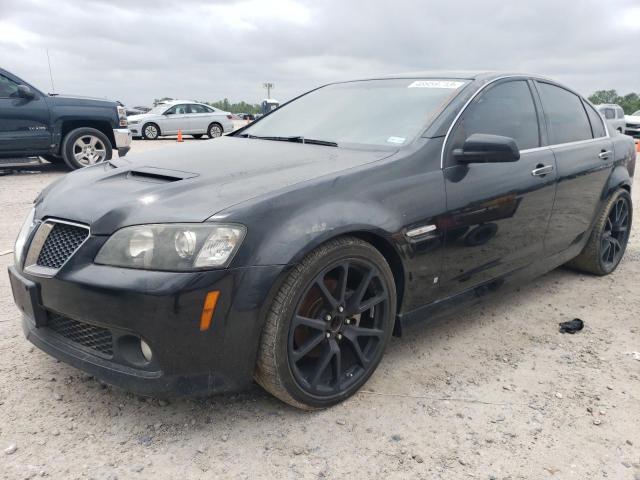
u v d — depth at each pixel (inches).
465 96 122.3
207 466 82.4
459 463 85.0
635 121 824.9
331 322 95.1
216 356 83.2
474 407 99.9
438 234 108.3
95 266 83.3
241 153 115.0
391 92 133.6
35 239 92.8
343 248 92.1
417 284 108.2
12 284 97.7
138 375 83.5
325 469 82.7
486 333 131.4
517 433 92.7
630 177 179.6
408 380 108.6
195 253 79.9
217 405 97.9
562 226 148.5
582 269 175.6
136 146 619.8
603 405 101.6
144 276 79.5
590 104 173.6
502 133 128.0
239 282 81.7
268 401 99.7
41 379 104.0
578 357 120.3
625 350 124.3
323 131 128.0
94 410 95.1
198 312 80.1
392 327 105.8
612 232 179.0
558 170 140.9
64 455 83.7
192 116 781.3
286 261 84.0
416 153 108.0
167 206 85.2
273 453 85.7
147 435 89.1
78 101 377.7
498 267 129.3
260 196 87.0
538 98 145.3
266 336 85.8
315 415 95.9
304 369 96.0
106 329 85.7
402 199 101.5
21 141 355.3
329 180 94.3
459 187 112.0
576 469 84.4
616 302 154.0
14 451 84.0
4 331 123.1
